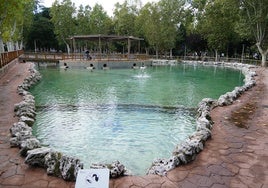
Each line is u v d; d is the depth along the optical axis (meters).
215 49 34.00
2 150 4.53
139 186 3.48
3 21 18.41
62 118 7.79
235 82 16.53
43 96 11.17
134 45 46.09
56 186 3.42
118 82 15.90
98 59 26.12
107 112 8.54
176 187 3.45
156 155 5.39
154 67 28.44
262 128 5.88
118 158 5.23
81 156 5.30
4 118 6.52
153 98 10.96
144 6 41.03
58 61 28.53
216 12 30.36
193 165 4.06
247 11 23.67
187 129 6.95
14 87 11.27
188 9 40.16
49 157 3.86
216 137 5.28
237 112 7.31
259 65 25.84
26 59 29.12
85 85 14.54
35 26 47.62
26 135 4.97
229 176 3.73
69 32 40.47
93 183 2.92
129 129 6.90
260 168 3.97
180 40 41.88
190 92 12.58
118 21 44.09
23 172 3.77
